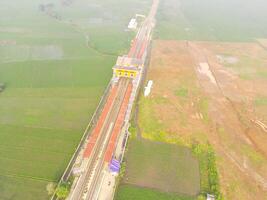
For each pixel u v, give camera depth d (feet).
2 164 183.11
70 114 232.73
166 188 175.22
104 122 219.00
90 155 190.08
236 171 188.75
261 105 264.52
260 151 207.21
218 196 167.84
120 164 185.78
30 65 311.88
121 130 216.95
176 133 218.38
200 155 201.26
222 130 224.53
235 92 284.20
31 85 272.31
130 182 177.27
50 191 165.68
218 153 202.49
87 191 167.22
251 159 199.62
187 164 193.98
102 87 275.39
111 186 171.94
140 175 182.70
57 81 282.56
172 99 261.44
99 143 200.03
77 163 184.44
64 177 175.52
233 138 217.56
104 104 247.50
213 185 174.81
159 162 193.77
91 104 247.50
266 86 301.22
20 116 226.79
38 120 223.51
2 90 260.01
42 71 300.61
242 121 238.68
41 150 195.93
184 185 178.09
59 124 220.64
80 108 241.14
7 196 162.30
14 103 242.58
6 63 312.91
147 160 194.59
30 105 241.14
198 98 266.16
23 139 204.23
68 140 205.67
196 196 171.22
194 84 291.79
